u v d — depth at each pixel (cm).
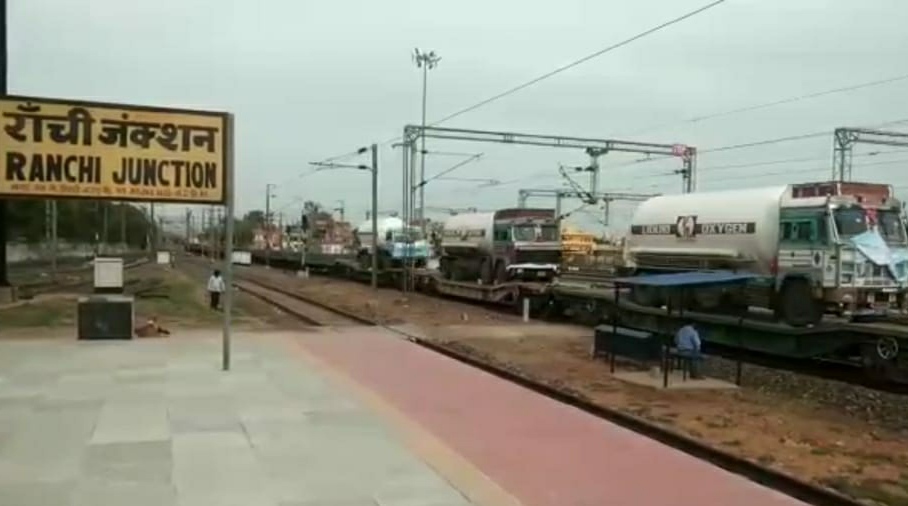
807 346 1994
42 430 930
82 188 1462
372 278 5134
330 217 12988
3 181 1427
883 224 2177
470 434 988
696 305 2530
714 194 2595
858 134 4519
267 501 677
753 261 2367
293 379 1328
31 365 1466
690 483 789
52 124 1447
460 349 2098
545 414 1115
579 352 2152
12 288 3212
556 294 3155
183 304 3366
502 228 4178
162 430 935
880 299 2142
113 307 1912
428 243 6388
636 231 2938
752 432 1234
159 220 13762
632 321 2648
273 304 3659
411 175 5853
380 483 739
